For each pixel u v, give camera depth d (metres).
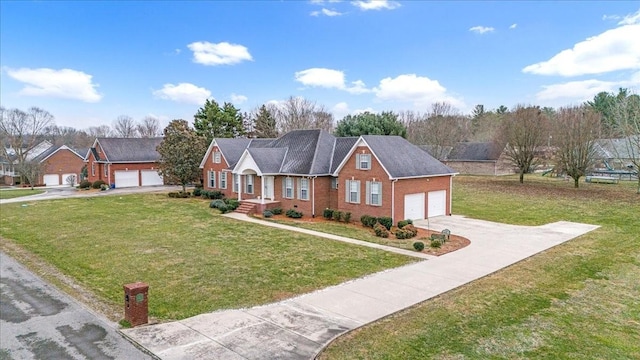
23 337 11.32
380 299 13.91
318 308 13.16
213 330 11.55
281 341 10.82
